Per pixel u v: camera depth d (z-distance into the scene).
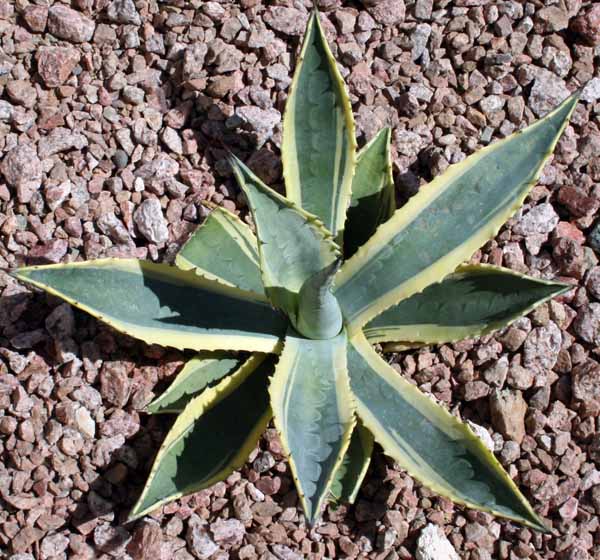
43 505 1.41
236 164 1.27
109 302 1.35
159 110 1.56
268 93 1.57
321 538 1.43
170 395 1.40
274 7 1.59
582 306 1.50
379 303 1.38
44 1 1.58
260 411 1.38
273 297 1.36
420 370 1.47
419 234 1.37
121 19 1.58
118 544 1.41
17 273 1.31
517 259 1.51
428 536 1.41
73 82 1.56
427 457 1.34
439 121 1.57
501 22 1.60
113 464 1.42
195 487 1.33
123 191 1.52
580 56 1.61
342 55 1.59
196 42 1.57
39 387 1.43
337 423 1.30
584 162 1.56
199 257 1.43
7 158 1.51
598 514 1.45
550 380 1.48
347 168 1.41
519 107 1.58
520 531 1.44
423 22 1.62
